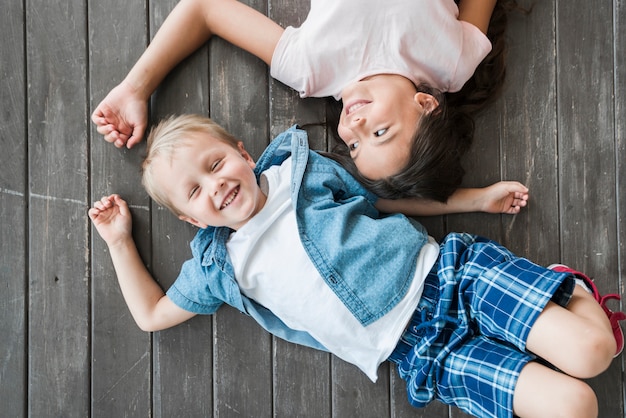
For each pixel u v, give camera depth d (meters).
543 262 1.30
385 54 1.17
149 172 1.14
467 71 1.19
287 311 1.18
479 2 1.22
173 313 1.25
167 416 1.31
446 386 1.11
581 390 0.98
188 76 1.30
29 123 1.30
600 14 1.29
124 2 1.29
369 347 1.16
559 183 1.30
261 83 1.30
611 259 1.30
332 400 1.31
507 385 1.03
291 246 1.16
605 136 1.30
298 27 1.30
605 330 1.01
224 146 1.14
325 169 1.20
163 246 1.30
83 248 1.30
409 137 1.11
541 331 1.02
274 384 1.31
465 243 1.17
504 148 1.30
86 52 1.30
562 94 1.30
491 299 1.07
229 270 1.17
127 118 1.25
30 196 1.30
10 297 1.30
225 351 1.31
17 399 1.30
